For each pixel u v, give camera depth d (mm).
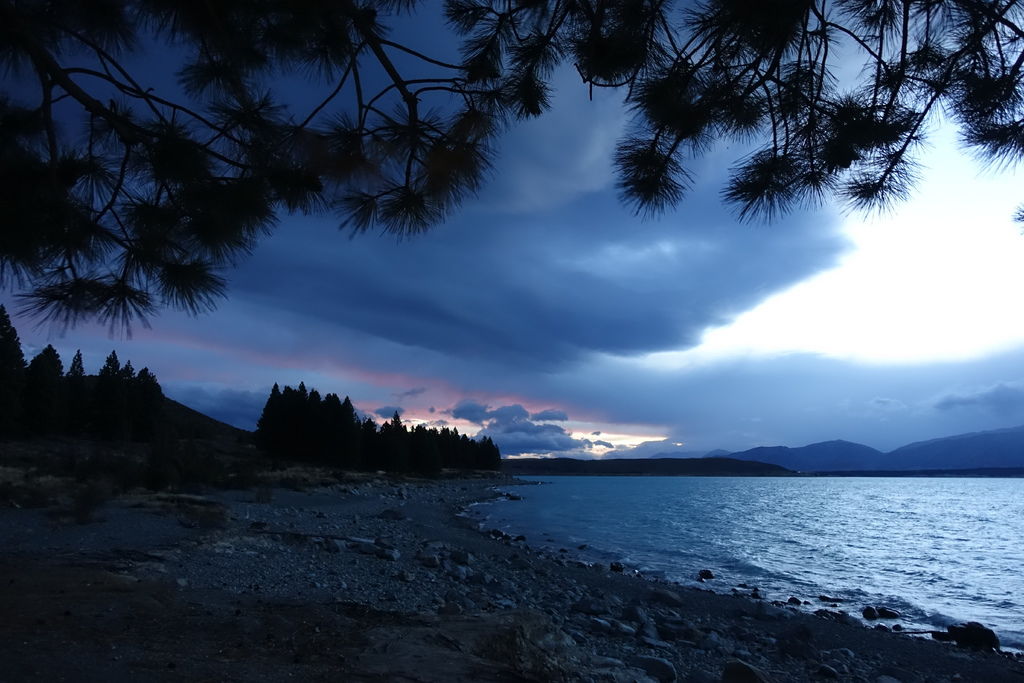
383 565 15602
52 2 4195
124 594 7254
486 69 3961
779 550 31109
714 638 11672
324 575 12977
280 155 3740
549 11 3861
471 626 6145
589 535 35000
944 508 83000
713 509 65562
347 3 3514
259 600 7496
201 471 33938
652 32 3627
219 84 4102
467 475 131375
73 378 75125
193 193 3732
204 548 13789
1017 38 3424
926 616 16344
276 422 90688
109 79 3596
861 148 3770
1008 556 31359
